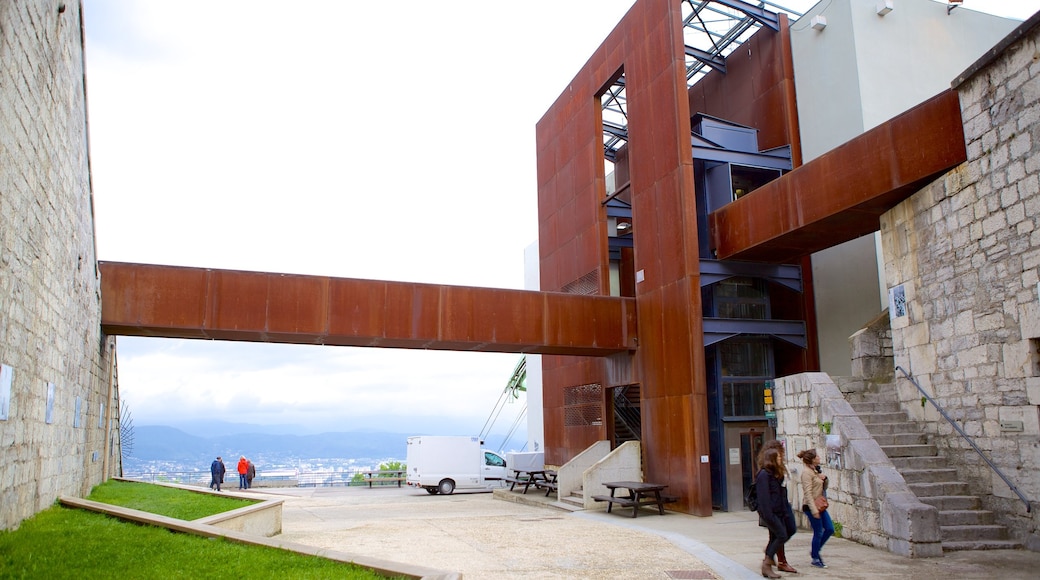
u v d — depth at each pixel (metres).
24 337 8.52
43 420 9.92
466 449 28.86
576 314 20.11
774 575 9.15
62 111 9.94
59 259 10.46
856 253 19.02
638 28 21.06
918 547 10.10
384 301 18.36
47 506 10.51
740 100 23.50
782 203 16.66
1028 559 9.80
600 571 9.75
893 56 19.78
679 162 18.64
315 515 18.16
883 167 13.66
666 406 18.77
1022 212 10.70
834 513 12.29
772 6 22.12
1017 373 10.77
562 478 20.59
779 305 21.27
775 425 15.53
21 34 7.49
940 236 12.61
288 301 17.58
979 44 21.25
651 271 19.89
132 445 27.33
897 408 13.71
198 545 8.45
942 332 12.49
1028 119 10.59
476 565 10.20
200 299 16.95
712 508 18.06
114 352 20.62
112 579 6.46
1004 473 10.98
